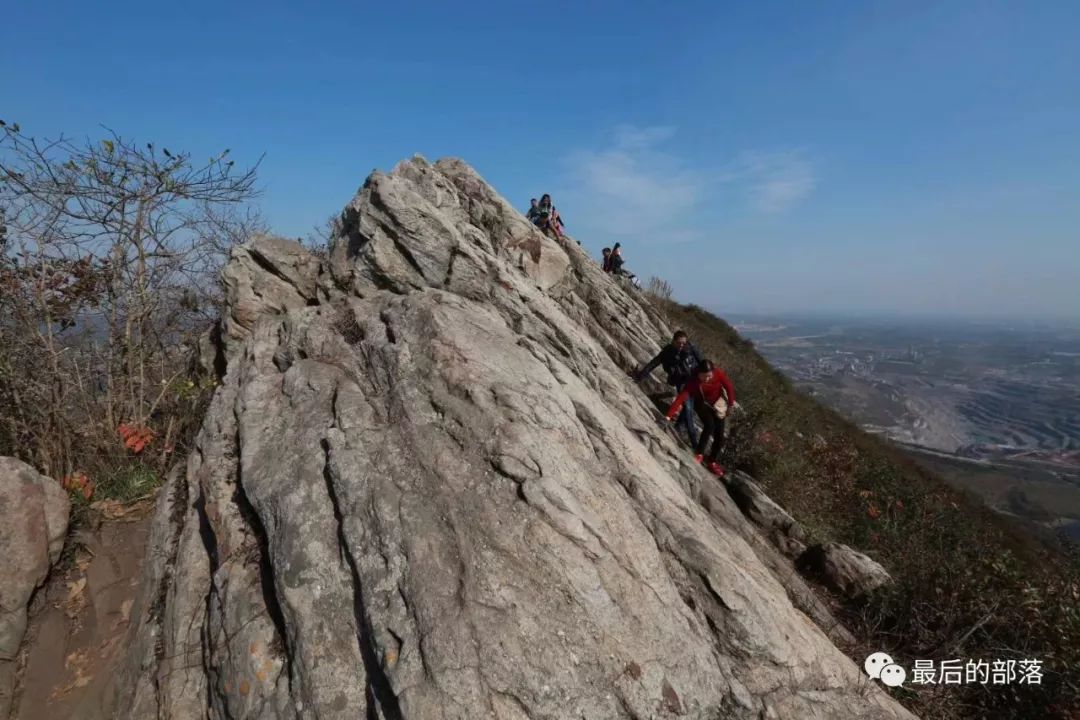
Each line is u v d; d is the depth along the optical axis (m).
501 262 8.98
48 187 6.38
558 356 7.30
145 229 7.24
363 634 3.56
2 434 6.20
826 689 4.45
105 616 5.15
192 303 8.48
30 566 5.00
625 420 7.34
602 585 3.88
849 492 11.19
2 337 6.05
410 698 3.09
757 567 5.74
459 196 11.48
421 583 3.57
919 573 6.86
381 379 5.35
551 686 3.30
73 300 6.70
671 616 4.04
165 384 7.38
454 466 4.34
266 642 3.80
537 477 4.28
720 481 8.25
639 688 3.52
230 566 4.34
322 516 4.17
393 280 7.48
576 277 13.79
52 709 4.40
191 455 5.68
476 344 5.68
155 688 4.23
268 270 7.84
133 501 6.43
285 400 5.44
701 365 7.91
